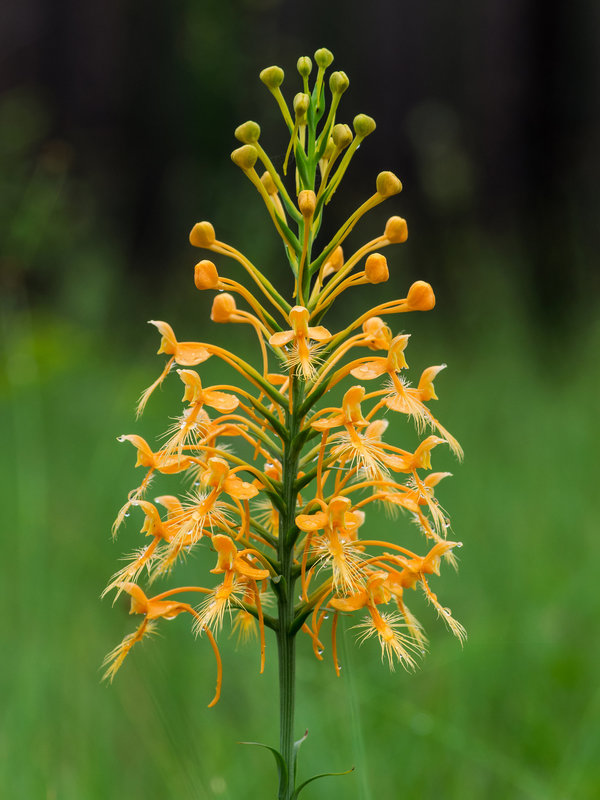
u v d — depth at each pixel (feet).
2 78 51.37
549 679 14.24
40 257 32.94
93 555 17.01
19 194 29.48
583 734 12.03
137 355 32.73
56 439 23.27
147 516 7.95
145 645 11.71
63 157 23.91
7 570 16.80
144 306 40.29
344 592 7.88
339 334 8.12
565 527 18.67
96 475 19.01
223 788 10.13
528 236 42.86
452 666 14.25
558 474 21.24
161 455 7.96
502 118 46.73
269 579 7.95
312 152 8.40
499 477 21.31
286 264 33.99
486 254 37.27
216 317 8.16
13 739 12.03
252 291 33.78
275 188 8.92
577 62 45.50
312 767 12.03
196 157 47.06
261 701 13.26
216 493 7.74
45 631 14.32
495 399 27.84
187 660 14.10
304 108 8.21
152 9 49.11
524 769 12.37
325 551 7.72
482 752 12.25
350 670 9.29
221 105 46.57
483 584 16.92
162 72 49.06
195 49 46.09
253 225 32.99
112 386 28.07
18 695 12.70
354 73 49.34
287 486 7.92
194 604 15.40
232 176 42.14
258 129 8.41
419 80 49.01
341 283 8.23
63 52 51.39
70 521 17.79
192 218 44.98
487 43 47.96
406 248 41.73
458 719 13.25
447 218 42.63
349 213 45.44
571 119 45.06
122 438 7.91
